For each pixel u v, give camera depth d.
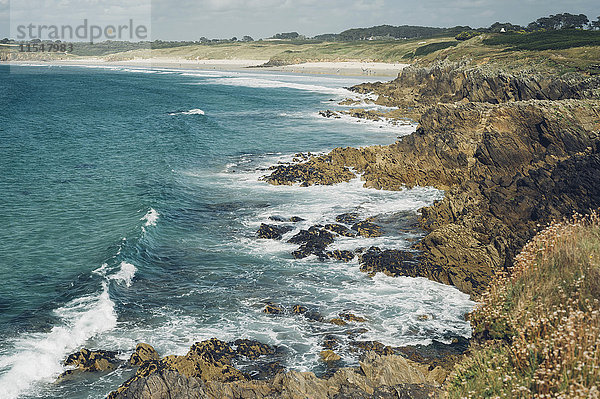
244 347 17.61
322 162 42.34
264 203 33.78
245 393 13.30
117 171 41.69
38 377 15.81
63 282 22.14
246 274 23.69
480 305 15.05
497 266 22.81
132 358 16.67
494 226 25.56
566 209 25.06
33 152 48.53
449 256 23.98
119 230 28.23
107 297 20.83
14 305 20.12
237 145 52.41
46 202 33.31
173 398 12.50
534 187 29.09
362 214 31.50
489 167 35.72
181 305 20.78
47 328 18.50
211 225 29.86
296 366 16.78
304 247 26.27
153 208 31.78
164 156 47.03
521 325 12.20
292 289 22.28
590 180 25.39
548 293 12.75
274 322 19.59
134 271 23.47
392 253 24.92
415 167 37.97
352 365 16.80
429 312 20.25
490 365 11.25
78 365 16.42
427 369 15.05
